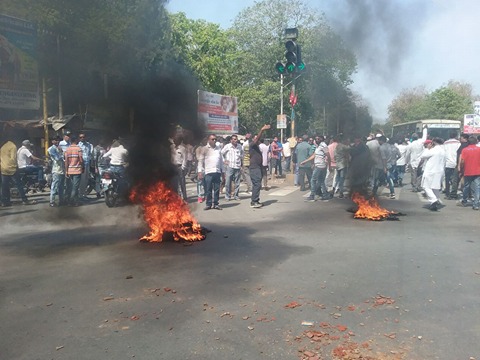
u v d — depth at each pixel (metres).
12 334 3.84
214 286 4.99
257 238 7.46
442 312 4.20
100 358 3.40
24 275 5.48
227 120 28.19
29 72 13.19
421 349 3.48
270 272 5.49
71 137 11.62
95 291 4.87
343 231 7.98
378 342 3.60
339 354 3.41
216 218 9.50
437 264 5.77
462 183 12.47
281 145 21.02
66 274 5.50
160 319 4.10
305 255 6.30
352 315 4.14
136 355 3.43
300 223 8.84
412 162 14.52
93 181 13.23
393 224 8.63
